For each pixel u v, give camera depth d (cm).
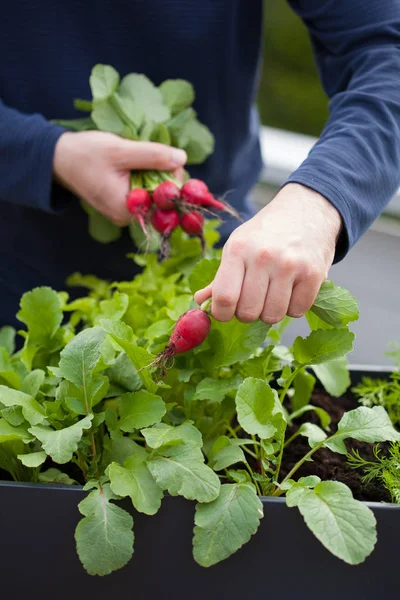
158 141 120
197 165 135
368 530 63
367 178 82
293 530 67
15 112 117
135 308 99
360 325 169
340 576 67
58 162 112
